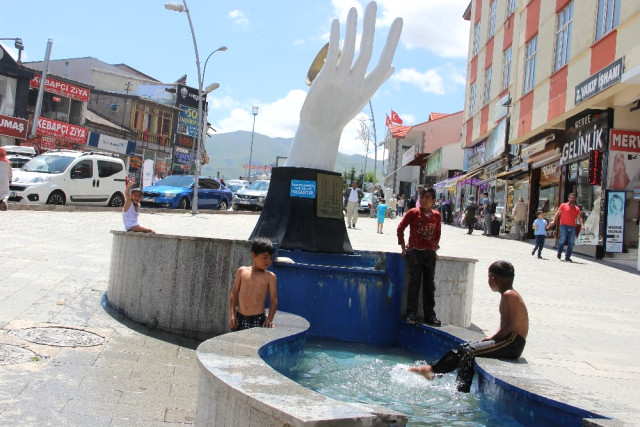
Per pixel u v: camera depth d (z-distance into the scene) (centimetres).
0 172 1784
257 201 3166
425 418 429
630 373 644
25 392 452
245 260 680
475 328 809
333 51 816
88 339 620
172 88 6050
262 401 291
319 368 545
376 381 518
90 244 1259
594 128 1894
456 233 2773
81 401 453
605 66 1689
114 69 6366
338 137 851
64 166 2198
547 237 2330
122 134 5194
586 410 379
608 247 1833
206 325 688
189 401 486
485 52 3216
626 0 1576
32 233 1334
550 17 2166
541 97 2222
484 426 418
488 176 3219
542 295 1120
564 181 2170
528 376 464
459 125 5653
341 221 828
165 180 2867
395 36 855
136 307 719
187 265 698
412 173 6744
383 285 700
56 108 4328
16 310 690
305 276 688
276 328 520
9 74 3756
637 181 1814
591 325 891
